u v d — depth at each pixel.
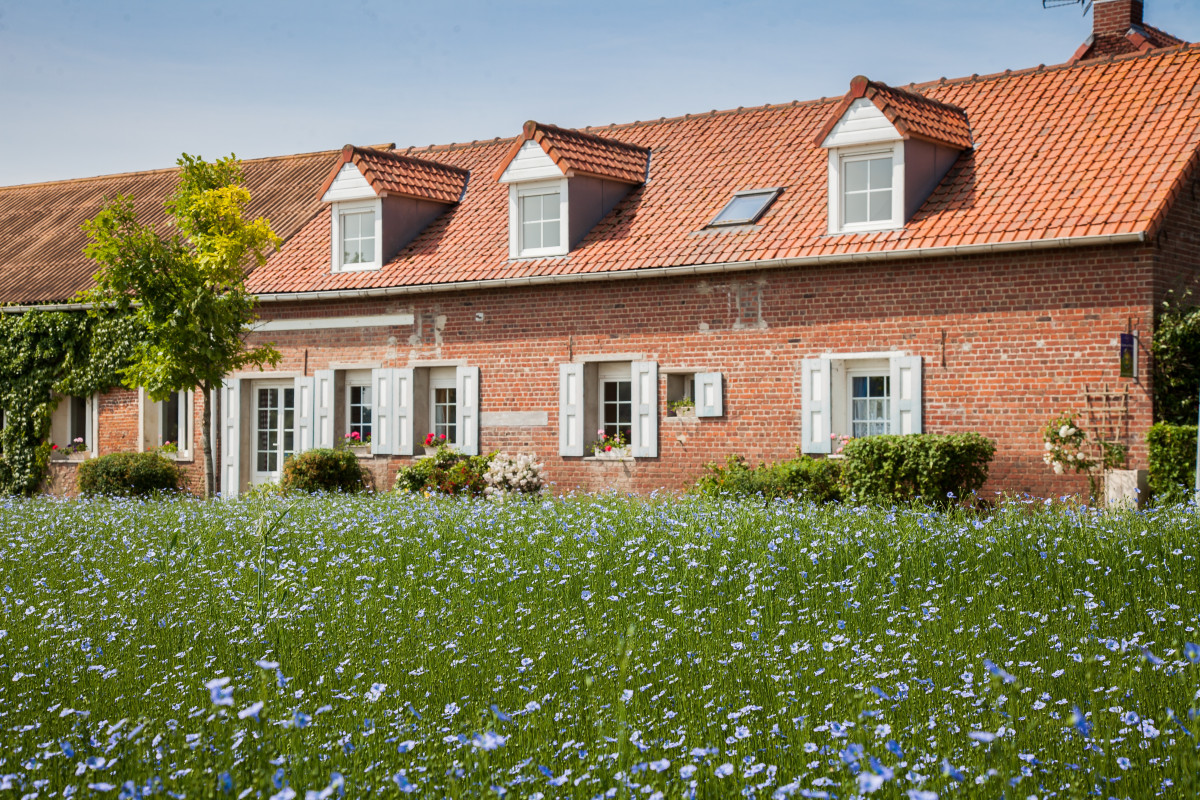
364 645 6.98
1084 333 14.07
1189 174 14.38
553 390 18.09
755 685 5.77
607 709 5.38
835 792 4.19
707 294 16.78
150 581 9.55
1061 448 13.99
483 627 7.49
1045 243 14.02
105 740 5.02
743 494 14.75
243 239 17.83
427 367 19.52
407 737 4.81
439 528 11.41
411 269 19.55
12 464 23.50
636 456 17.31
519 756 4.75
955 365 14.90
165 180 27.16
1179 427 13.09
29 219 27.38
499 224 19.84
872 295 15.48
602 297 17.69
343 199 20.20
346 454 19.33
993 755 4.44
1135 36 20.67
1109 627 6.83
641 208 18.56
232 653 6.84
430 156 23.08
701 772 4.45
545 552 9.86
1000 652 6.33
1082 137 15.59
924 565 8.70
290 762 4.50
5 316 23.59
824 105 19.22
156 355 17.70
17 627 7.80
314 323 20.45
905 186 15.48
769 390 16.27
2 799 4.21
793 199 17.09
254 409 21.48
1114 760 4.43
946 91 17.88
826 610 7.48
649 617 7.62
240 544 11.44
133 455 21.39
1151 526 9.52
